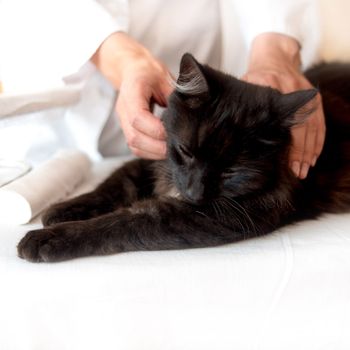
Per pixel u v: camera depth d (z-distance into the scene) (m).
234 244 1.12
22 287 0.93
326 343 1.05
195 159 1.22
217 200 1.21
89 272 0.96
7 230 1.17
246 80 1.42
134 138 1.32
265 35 1.77
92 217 1.27
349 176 1.48
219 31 2.05
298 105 1.17
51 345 0.96
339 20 2.20
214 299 1.00
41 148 1.85
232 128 1.21
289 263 1.03
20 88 1.60
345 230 1.21
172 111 1.27
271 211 1.21
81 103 1.80
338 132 1.55
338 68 1.92
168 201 1.19
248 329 1.03
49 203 1.31
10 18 1.60
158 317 0.99
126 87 1.34
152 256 1.04
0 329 0.93
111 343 0.98
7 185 1.24
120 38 1.53
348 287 1.05
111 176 1.48
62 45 1.55
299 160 1.32
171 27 1.89
